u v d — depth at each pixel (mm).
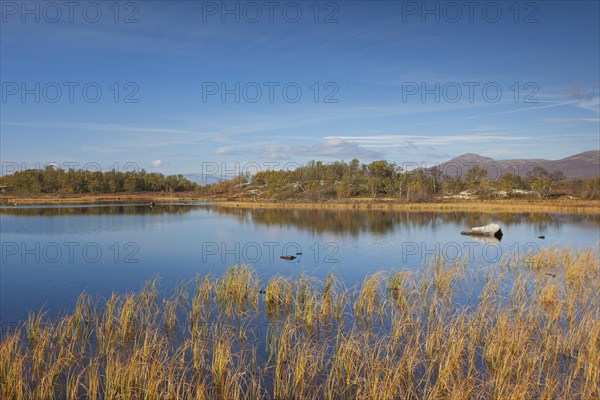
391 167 155625
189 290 21750
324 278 24656
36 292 21766
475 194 131000
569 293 18297
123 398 10094
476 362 12445
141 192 179375
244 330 15375
